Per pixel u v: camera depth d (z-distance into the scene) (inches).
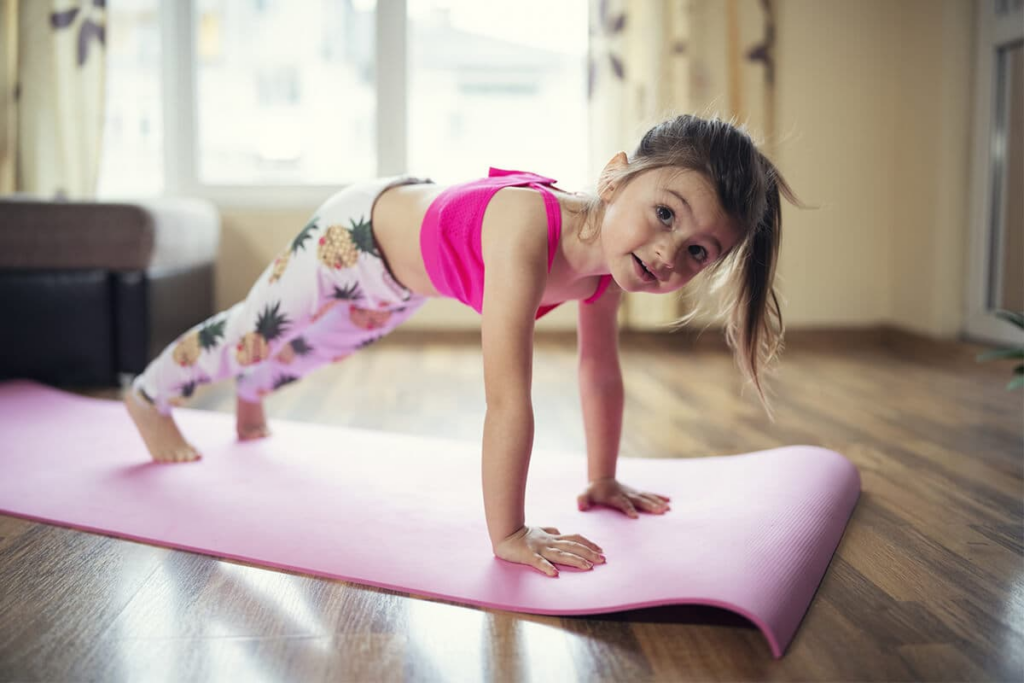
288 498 57.1
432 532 50.3
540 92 207.2
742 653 37.0
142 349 101.1
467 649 37.1
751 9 139.3
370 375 112.4
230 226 142.4
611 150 136.9
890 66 144.2
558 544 45.4
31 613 40.5
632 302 139.2
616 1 135.1
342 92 146.4
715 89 140.1
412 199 58.0
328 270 60.9
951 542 51.1
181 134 143.3
